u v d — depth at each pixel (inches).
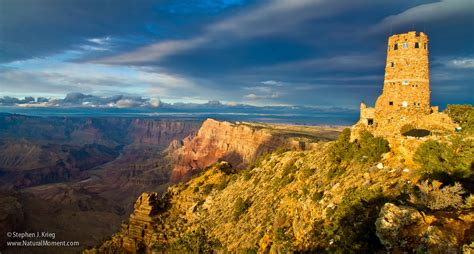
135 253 3166.8
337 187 1678.2
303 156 2758.4
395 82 2033.7
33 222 7436.0
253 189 2849.4
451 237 833.5
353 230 1181.1
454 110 1956.2
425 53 1987.0
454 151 1376.7
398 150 1647.4
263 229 1971.0
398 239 929.5
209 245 2292.1
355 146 1942.7
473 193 1171.3
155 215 3531.0
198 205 3462.1
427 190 1138.0
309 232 1509.6
